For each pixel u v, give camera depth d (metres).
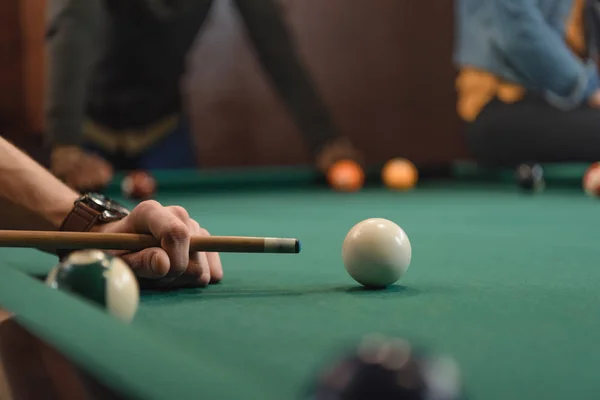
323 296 1.32
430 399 0.51
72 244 1.33
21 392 0.80
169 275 1.34
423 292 1.36
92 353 0.70
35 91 7.12
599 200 3.89
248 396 0.59
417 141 7.90
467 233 2.52
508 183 4.96
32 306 0.90
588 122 5.49
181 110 5.46
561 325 1.06
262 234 2.51
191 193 4.50
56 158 3.99
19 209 1.50
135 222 1.37
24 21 7.03
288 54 4.84
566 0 5.46
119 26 4.89
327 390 0.53
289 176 4.89
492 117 5.66
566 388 0.74
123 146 5.25
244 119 7.79
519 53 5.39
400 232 1.42
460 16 5.64
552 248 2.10
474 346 0.93
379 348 0.55
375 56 7.86
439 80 7.80
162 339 0.88
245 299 1.29
